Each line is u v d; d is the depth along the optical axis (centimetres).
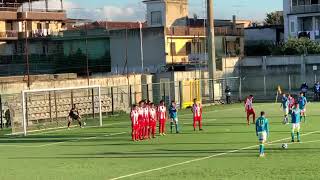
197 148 2672
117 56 7194
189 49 7406
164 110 3369
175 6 8888
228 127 3638
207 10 5741
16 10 9069
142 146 2847
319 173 1889
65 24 9688
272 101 5884
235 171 1986
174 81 5375
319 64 6253
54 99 4694
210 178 1864
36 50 8025
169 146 2798
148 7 8988
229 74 6412
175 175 1952
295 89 6359
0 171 2197
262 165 2098
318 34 7781
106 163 2306
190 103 5503
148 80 5597
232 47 8150
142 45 7012
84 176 2005
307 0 8012
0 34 8194
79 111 4847
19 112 4384
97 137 3372
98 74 7125
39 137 3516
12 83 4506
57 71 7600
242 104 5709
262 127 2327
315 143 2705
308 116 4206
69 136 3500
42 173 2112
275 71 6431
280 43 7650
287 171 1947
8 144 3200
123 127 3947
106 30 7288
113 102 5116
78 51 7569
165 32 6938
